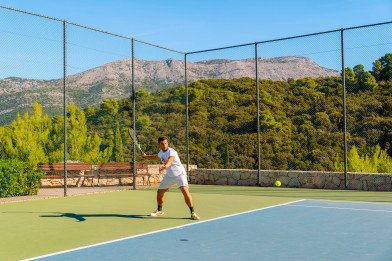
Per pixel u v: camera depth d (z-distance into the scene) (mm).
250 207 8688
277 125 17359
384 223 6621
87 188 13383
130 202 9844
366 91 16469
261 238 5516
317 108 17188
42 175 11633
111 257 4586
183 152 17375
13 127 15492
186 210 8359
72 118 17250
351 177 12156
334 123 16859
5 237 5812
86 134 17375
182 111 17500
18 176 11023
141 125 17641
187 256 4590
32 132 15836
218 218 7254
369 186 11867
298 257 4500
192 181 15211
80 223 6918
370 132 16391
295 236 5633
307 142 17109
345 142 12172
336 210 8109
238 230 6102
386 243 5180
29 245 5297
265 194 11250
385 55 15508
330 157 16812
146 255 4652
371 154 16359
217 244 5176
